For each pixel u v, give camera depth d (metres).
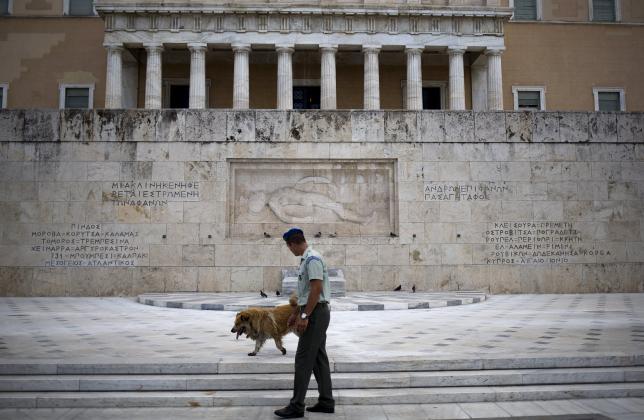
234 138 21.42
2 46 44.81
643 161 22.12
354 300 17.52
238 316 9.16
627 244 21.86
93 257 20.84
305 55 44.94
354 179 21.84
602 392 8.14
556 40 46.69
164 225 21.03
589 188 21.94
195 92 40.19
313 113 21.70
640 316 14.29
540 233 21.72
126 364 8.50
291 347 10.10
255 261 21.05
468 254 21.50
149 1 40.31
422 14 41.25
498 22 42.03
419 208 21.58
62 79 44.69
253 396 7.79
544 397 8.04
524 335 11.22
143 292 20.78
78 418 7.18
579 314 14.79
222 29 40.62
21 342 10.49
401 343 10.33
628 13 47.34
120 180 21.09
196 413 7.38
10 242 20.73
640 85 46.75
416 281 21.31
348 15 41.09
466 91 46.56
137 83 44.69
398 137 21.75
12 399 7.67
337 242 21.31
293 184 21.69
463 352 9.38
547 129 22.02
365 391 8.08
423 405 7.75
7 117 21.06
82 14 45.62
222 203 21.17
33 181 20.94
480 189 21.75
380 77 46.00
